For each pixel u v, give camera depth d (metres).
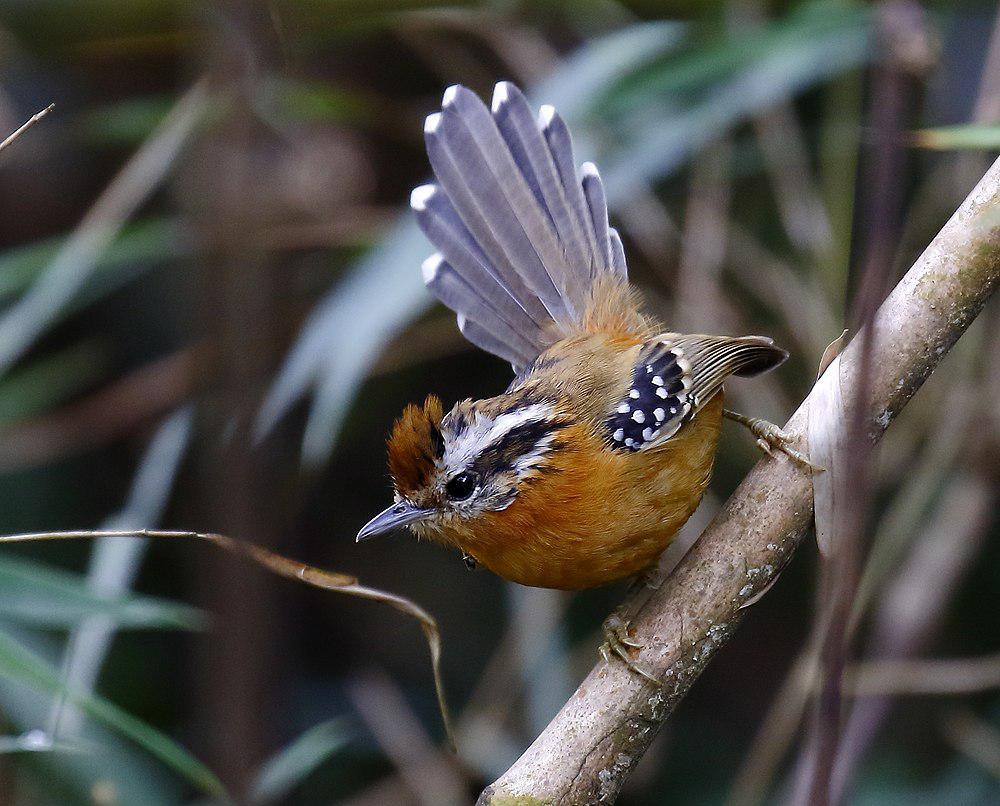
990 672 9.78
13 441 12.14
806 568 12.73
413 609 6.15
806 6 10.09
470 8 10.70
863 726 9.70
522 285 9.31
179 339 13.12
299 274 12.02
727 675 12.84
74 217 13.56
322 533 13.41
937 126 10.17
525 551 7.79
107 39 10.08
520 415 7.66
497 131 9.38
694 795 11.91
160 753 7.16
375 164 12.91
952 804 10.75
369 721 11.50
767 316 11.69
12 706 9.42
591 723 5.90
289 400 8.91
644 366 7.82
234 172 9.23
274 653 9.52
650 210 11.06
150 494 9.59
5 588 8.07
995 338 10.12
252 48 9.15
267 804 8.98
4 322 9.90
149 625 9.29
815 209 10.70
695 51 9.95
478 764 10.52
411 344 11.82
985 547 11.83
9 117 12.64
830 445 5.91
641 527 7.65
